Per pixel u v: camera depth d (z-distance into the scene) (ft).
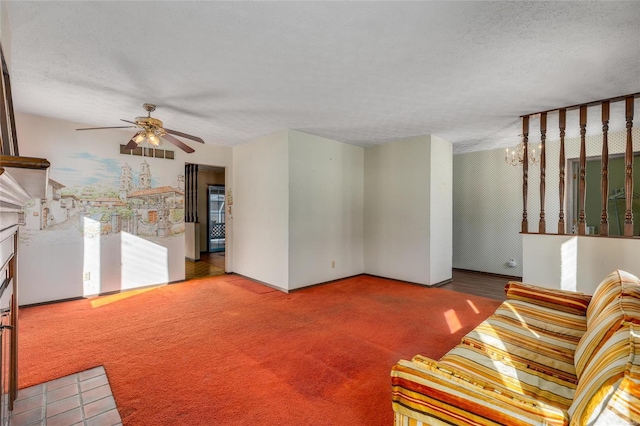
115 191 14.52
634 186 15.20
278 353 8.42
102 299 13.51
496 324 6.73
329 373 7.41
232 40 6.98
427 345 8.91
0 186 3.08
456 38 6.90
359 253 18.57
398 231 17.04
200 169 28.07
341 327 10.28
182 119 12.90
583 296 7.21
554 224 16.87
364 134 15.65
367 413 5.98
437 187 16.17
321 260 16.34
